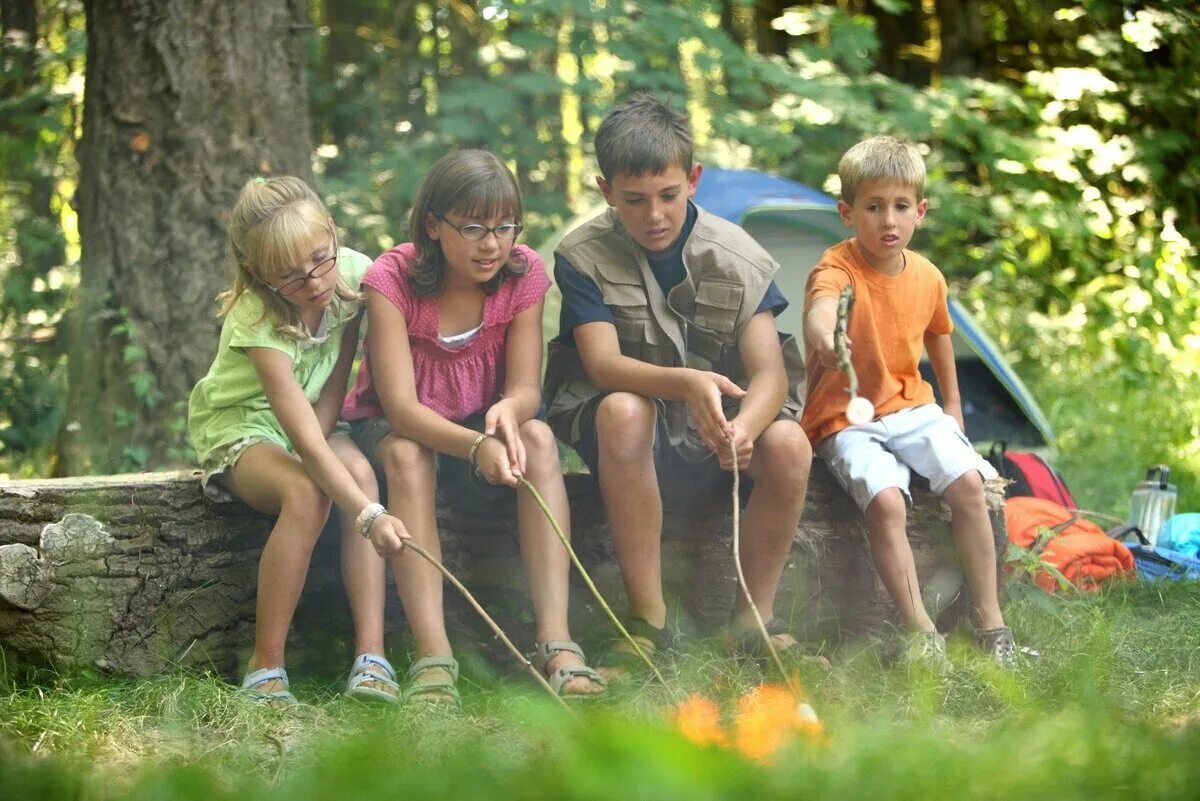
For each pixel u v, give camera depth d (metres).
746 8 14.10
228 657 4.75
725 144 13.27
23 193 12.41
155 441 8.15
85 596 4.48
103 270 8.28
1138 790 2.46
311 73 14.25
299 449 4.41
